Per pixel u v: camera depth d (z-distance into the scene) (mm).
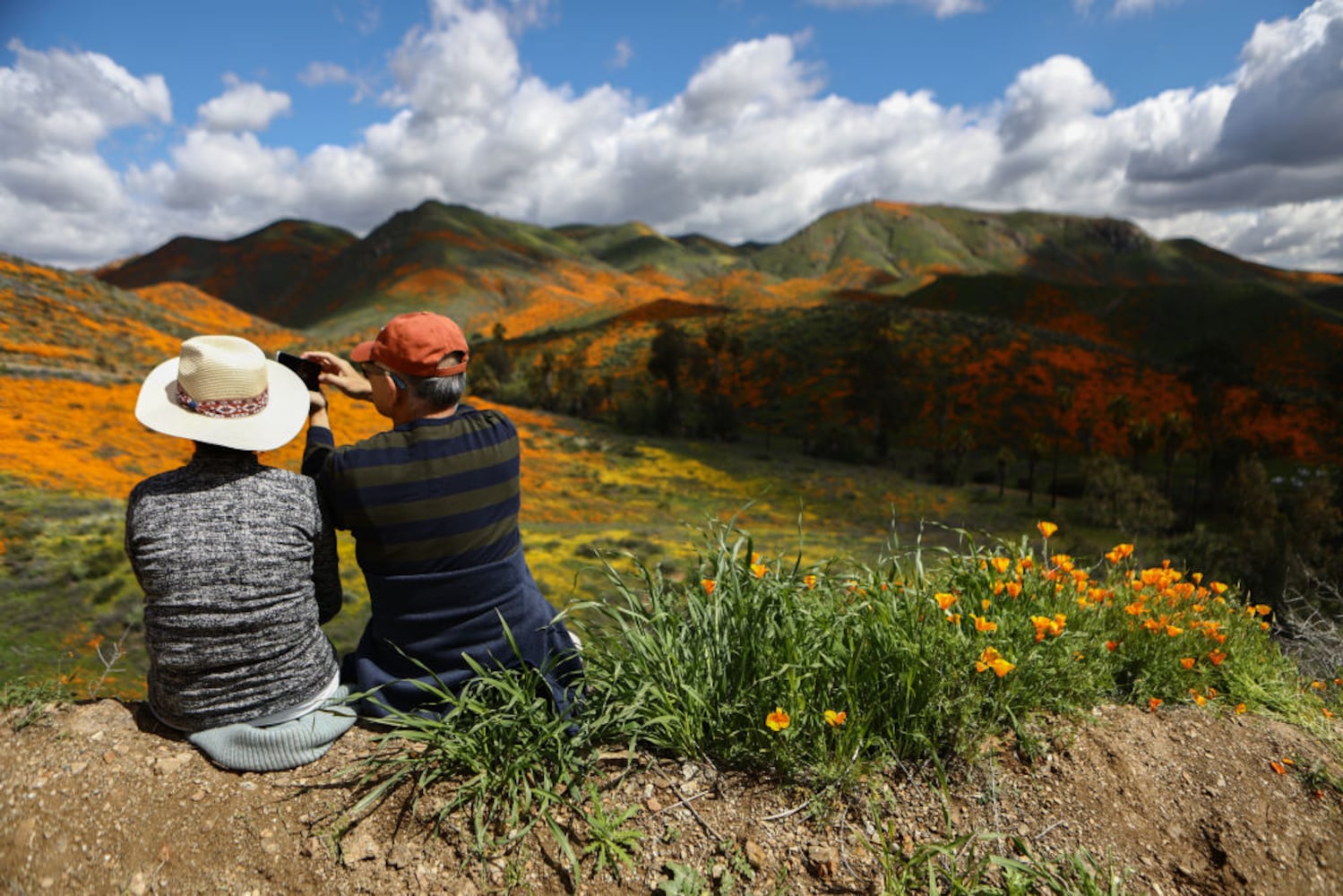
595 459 65625
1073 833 2014
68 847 1757
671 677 2303
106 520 25125
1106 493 51438
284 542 1973
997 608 2656
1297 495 34688
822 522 51094
